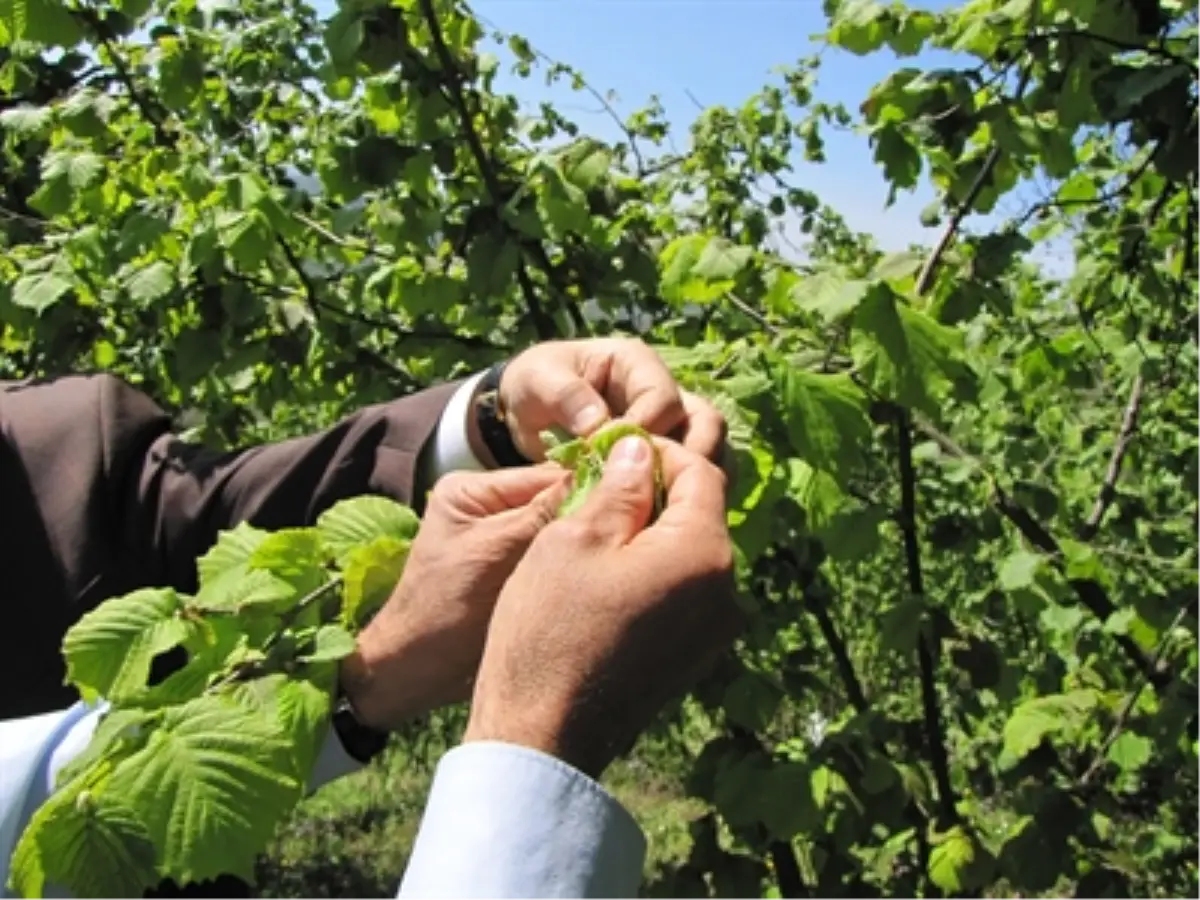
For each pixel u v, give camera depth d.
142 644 0.90
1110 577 2.51
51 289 2.55
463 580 0.87
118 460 1.28
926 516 3.25
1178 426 3.81
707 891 2.23
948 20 2.20
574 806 0.65
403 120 2.46
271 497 1.25
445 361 2.69
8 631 1.20
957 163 2.18
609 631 0.70
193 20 3.02
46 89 3.22
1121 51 2.11
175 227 2.48
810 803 1.91
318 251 2.99
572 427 1.05
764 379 1.41
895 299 1.48
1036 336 3.12
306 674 0.89
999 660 2.15
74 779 0.81
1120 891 2.23
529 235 2.26
